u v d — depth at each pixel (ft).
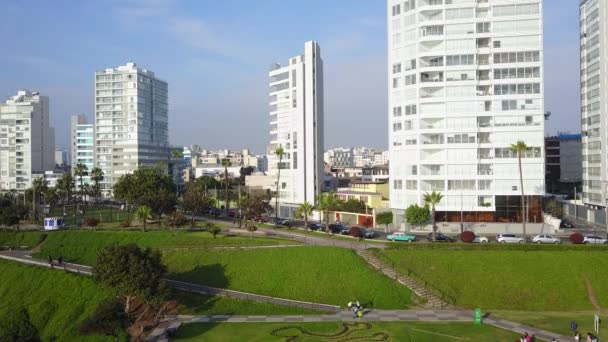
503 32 424.87
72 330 238.48
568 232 415.03
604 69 473.67
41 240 396.78
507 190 424.87
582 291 265.95
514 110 423.64
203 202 444.96
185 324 230.48
